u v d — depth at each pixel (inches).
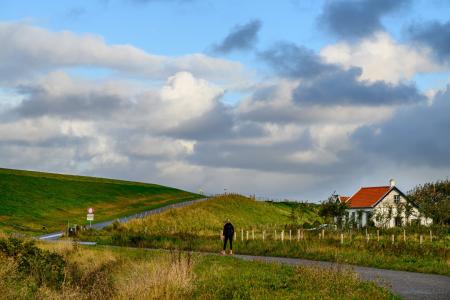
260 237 2106.3
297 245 1539.1
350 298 639.1
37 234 2659.9
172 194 5728.3
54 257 957.8
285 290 695.1
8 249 907.4
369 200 3538.4
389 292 701.9
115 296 699.4
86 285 844.6
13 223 3009.4
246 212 3887.8
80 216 3784.5
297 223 3422.7
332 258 1280.8
